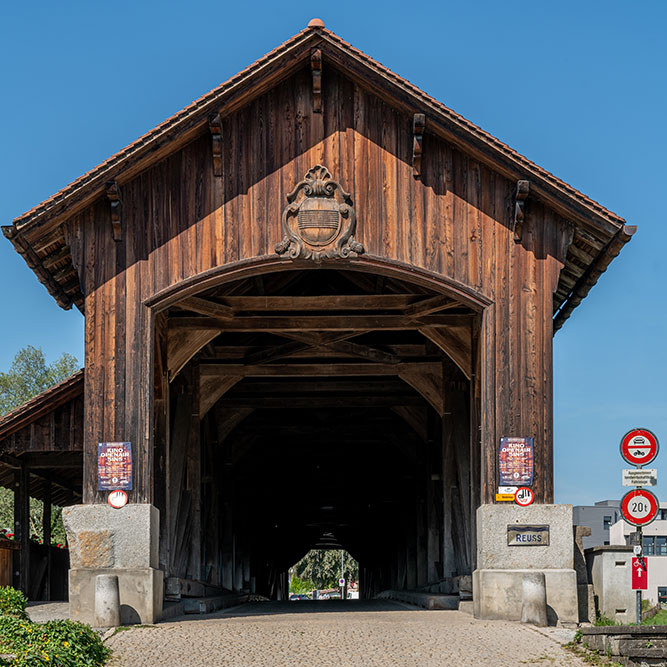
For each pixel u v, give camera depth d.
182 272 17.36
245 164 17.62
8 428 22.59
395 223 17.56
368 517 42.12
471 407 20.67
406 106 17.47
